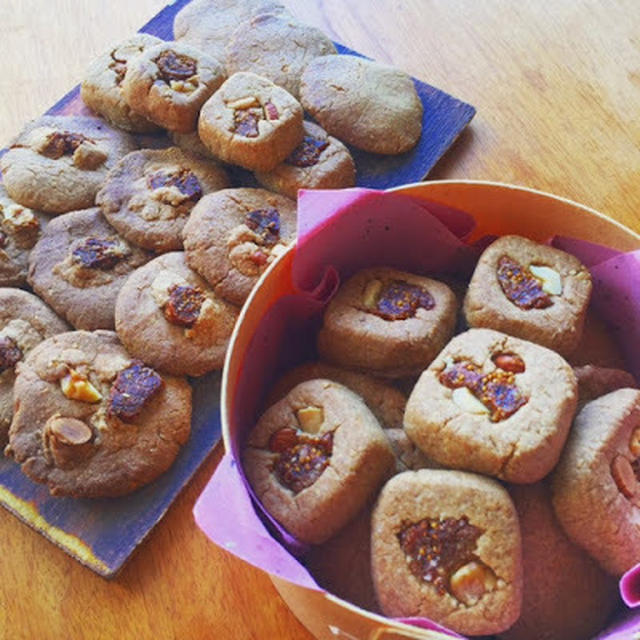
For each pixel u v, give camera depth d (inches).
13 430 11.7
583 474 8.6
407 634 7.4
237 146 13.4
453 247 11.0
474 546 8.3
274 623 10.9
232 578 11.2
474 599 8.2
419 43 16.2
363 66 14.9
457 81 15.7
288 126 13.6
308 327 10.9
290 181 13.8
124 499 11.7
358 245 10.7
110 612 11.1
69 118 14.9
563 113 15.2
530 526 8.8
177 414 12.1
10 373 12.4
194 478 12.1
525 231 10.9
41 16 16.8
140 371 12.1
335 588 8.8
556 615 8.7
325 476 9.0
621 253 10.1
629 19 16.3
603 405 9.2
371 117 14.4
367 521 9.1
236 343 9.1
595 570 8.9
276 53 15.2
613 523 8.5
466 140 15.1
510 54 16.0
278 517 8.9
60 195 13.8
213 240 12.9
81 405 11.8
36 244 13.5
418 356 10.2
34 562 11.5
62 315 13.0
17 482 11.9
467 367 9.2
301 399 9.6
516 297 10.2
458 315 10.8
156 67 14.2
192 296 12.6
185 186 13.8
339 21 16.5
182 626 10.9
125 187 13.7
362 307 10.5
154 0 17.1
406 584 8.3
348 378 10.4
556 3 16.5
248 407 9.9
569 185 14.4
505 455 8.5
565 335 9.9
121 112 14.7
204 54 14.7
